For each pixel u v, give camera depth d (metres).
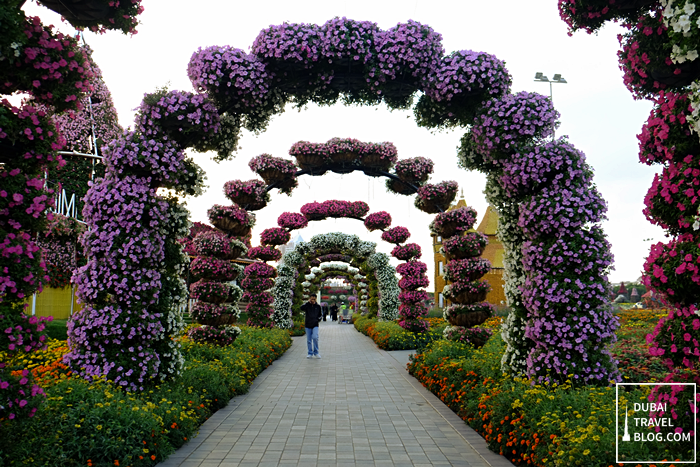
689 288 3.06
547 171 5.62
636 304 15.41
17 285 3.13
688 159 3.19
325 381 8.86
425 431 5.34
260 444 4.80
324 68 6.33
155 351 5.62
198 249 9.25
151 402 4.81
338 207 17.03
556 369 5.18
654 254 3.26
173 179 5.87
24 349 3.09
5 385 2.90
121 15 4.55
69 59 3.69
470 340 9.13
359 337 20.84
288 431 5.30
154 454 4.11
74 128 14.53
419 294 14.70
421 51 6.20
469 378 6.48
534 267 5.65
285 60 6.16
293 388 8.09
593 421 3.71
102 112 15.58
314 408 6.50
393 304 20.16
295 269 20.72
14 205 3.21
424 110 6.83
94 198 5.54
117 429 3.83
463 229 9.87
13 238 3.13
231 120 6.50
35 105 3.86
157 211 5.67
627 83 4.13
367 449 4.66
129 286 5.43
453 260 9.73
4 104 3.31
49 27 3.71
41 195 3.33
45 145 3.43
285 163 11.40
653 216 3.42
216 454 4.45
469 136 6.63
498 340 9.16
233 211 9.49
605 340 5.35
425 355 8.80
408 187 12.19
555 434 3.74
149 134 5.82
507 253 6.33
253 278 16.03
